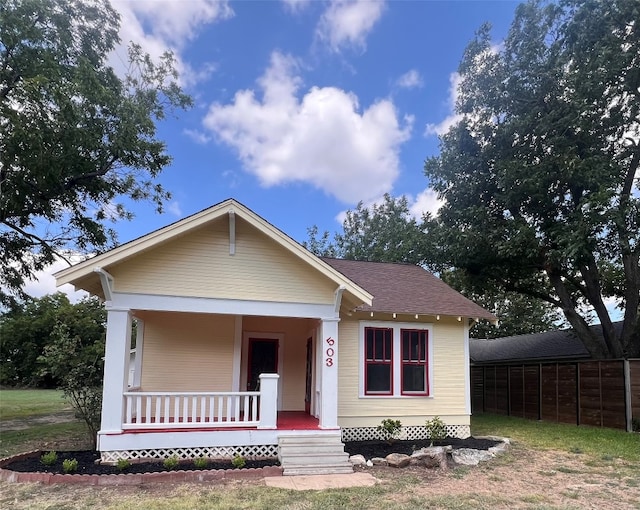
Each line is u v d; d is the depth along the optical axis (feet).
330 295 33.86
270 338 43.32
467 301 44.45
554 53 57.41
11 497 22.20
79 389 34.04
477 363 68.28
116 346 29.14
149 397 29.81
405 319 40.57
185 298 30.96
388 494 23.35
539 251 57.36
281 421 35.04
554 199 58.90
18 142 44.32
